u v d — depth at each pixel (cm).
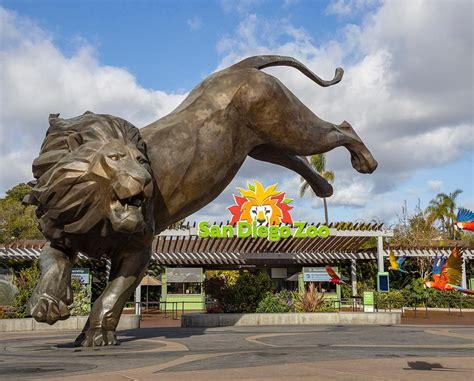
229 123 843
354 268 2895
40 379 384
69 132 641
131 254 707
